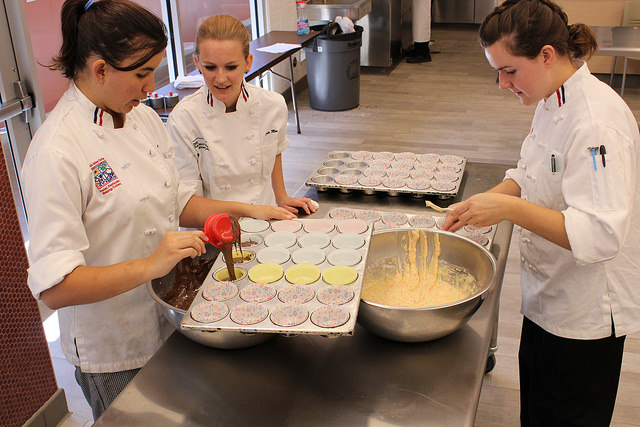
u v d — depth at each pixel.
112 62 1.20
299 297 1.28
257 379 1.25
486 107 5.89
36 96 2.86
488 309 1.45
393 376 1.25
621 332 1.51
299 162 4.73
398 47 7.73
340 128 5.48
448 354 1.31
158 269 1.25
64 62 1.29
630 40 4.88
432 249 1.59
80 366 1.53
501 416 2.29
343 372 1.26
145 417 1.16
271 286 1.32
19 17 2.68
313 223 1.66
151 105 3.33
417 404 1.17
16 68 2.78
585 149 1.33
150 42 1.21
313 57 5.79
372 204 2.03
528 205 1.39
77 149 1.30
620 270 1.47
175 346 1.36
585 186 1.33
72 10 1.22
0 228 2.06
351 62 5.80
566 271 1.52
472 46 8.21
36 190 1.23
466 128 5.34
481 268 1.49
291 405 1.18
